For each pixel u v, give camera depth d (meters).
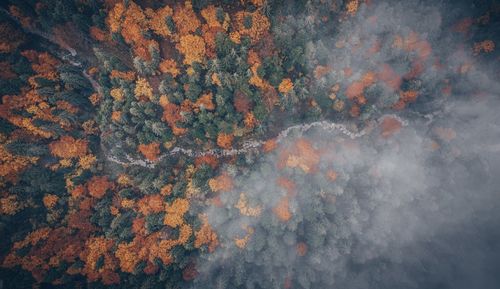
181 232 60.34
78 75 60.72
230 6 54.72
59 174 61.62
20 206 59.06
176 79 59.75
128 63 60.12
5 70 58.56
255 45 57.25
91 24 57.75
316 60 58.19
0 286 56.84
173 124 61.28
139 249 60.47
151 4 54.50
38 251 58.94
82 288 60.81
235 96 59.09
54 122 60.28
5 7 58.88
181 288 59.53
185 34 55.28
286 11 56.28
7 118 57.97
